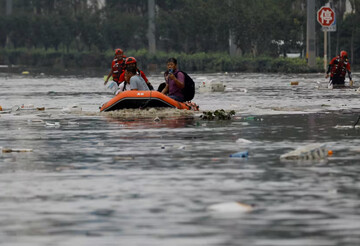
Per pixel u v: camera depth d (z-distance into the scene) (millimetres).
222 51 101188
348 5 92375
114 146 18750
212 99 37219
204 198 11938
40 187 13062
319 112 28859
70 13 120625
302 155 16062
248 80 59500
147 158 16469
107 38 112188
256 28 87250
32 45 132750
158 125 24297
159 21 103688
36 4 131625
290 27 86250
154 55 101250
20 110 31922
